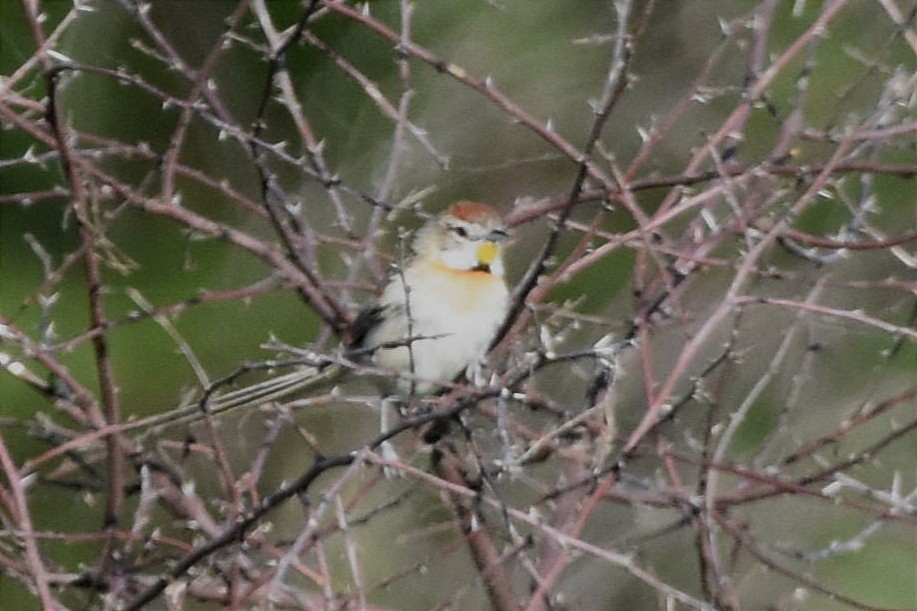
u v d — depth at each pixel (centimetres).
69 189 1029
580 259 1053
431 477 826
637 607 1230
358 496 891
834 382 1431
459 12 1869
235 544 884
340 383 1162
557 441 961
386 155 1741
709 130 1639
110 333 1778
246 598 870
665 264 1028
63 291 1812
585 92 1808
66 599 1238
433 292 1134
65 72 1096
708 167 1155
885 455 1437
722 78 1653
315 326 1830
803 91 985
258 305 1833
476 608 1259
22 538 909
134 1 1158
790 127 984
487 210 1176
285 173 1841
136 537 919
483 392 838
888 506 1165
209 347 1805
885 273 1423
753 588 1299
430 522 1288
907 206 1554
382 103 1091
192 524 975
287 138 1886
